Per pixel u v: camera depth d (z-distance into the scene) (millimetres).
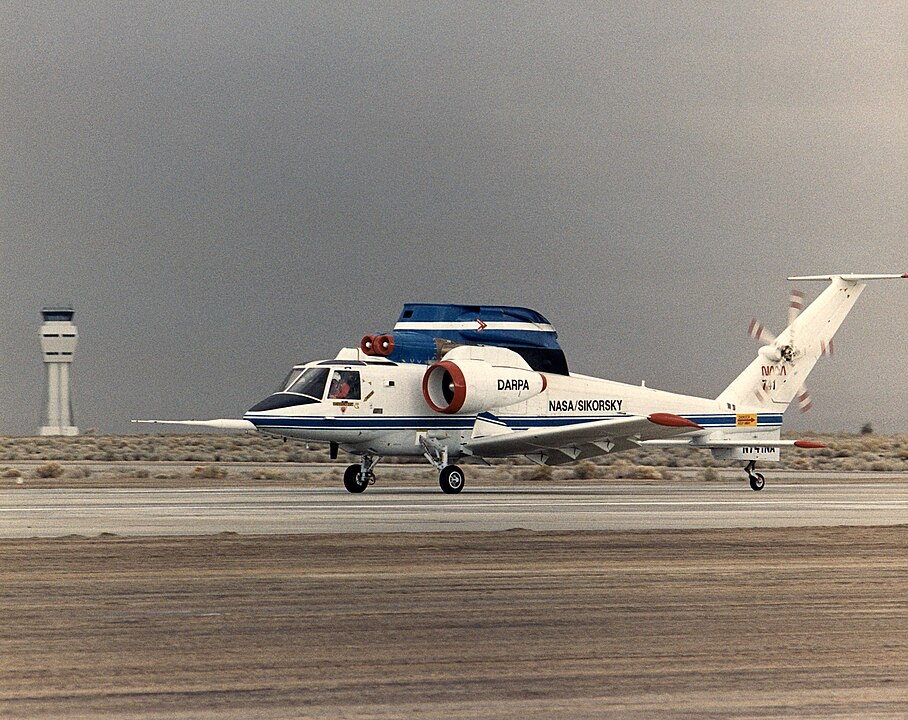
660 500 131000
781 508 117812
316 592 59719
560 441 157125
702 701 39656
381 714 37781
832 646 47844
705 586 62406
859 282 180875
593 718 37594
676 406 170875
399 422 151500
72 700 39094
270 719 37094
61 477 189500
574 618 53281
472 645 47625
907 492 155625
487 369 156750
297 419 146250
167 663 44281
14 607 55156
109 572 66062
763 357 176875
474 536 85562
